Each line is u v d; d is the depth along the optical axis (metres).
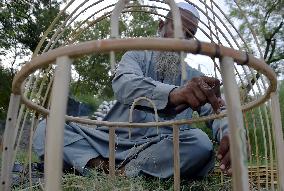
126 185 1.50
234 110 0.77
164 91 1.43
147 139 1.92
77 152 1.91
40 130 1.99
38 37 8.81
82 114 5.51
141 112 1.97
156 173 1.81
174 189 1.61
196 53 0.76
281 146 1.05
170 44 0.74
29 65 0.86
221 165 1.47
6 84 8.47
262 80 1.28
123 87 1.63
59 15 1.24
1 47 8.62
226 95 0.78
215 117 1.54
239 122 0.77
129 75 1.66
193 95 1.36
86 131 1.97
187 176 1.86
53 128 0.76
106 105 3.01
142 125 1.65
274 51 9.49
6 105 8.21
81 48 0.75
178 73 1.94
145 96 1.54
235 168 0.76
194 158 1.80
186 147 1.80
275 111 1.07
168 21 1.83
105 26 8.33
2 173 1.14
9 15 8.12
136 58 1.93
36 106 1.24
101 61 11.40
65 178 1.53
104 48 0.74
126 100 1.63
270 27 9.09
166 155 1.80
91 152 1.92
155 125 1.64
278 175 1.07
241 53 0.81
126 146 1.93
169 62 1.92
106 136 1.96
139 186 1.51
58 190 0.74
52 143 0.75
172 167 1.80
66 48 0.77
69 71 0.77
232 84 0.78
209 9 1.46
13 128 1.13
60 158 0.75
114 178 1.59
